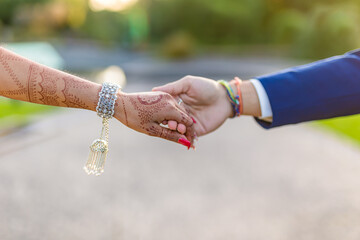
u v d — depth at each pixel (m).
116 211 2.71
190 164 3.82
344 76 1.51
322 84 1.50
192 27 33.28
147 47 29.97
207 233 2.40
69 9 31.22
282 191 3.12
